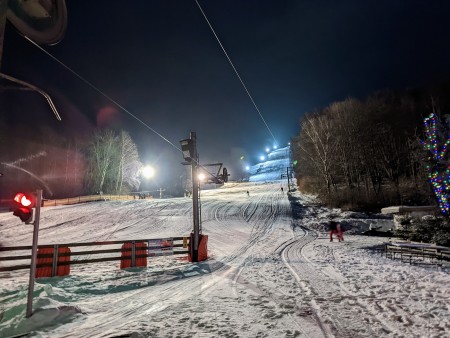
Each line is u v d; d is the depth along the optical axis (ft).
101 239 77.00
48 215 115.03
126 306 24.67
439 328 17.78
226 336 17.78
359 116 167.32
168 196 278.05
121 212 121.90
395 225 66.23
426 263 38.60
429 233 52.54
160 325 19.83
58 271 36.35
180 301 25.41
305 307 22.67
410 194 113.91
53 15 17.49
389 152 151.64
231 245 64.34
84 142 208.13
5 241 73.20
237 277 34.30
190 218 109.19
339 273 34.06
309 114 183.73
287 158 388.16
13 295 25.88
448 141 51.85
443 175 53.06
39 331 19.53
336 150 158.20
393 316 19.97
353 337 17.11
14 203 21.79
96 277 35.83
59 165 203.72
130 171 217.77
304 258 45.70
